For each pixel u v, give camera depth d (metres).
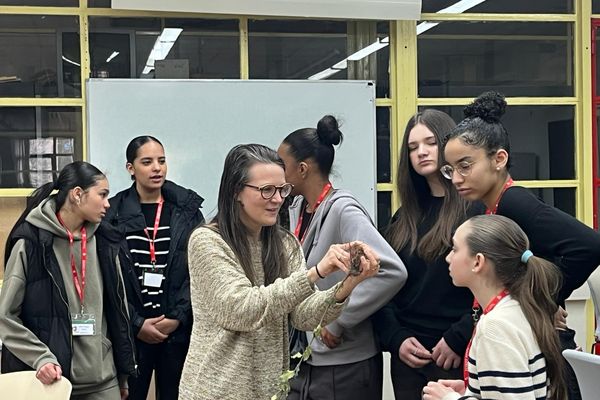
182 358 3.29
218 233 2.05
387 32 4.16
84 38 3.87
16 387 2.58
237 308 1.94
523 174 4.27
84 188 2.89
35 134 3.87
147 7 3.81
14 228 2.90
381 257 2.47
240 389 2.00
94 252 2.96
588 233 2.11
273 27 4.04
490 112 2.26
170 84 3.91
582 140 4.29
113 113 3.87
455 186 2.32
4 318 2.77
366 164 4.09
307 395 2.60
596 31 4.31
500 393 1.86
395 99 4.14
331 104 4.07
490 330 1.90
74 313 2.88
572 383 2.04
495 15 4.23
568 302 4.16
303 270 2.03
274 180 2.03
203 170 3.94
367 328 2.64
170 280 3.30
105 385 2.96
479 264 2.00
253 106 3.99
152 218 3.40
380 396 2.69
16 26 3.85
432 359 2.50
